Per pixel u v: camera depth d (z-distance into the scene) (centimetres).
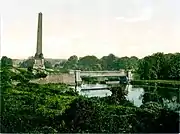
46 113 1547
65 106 1546
